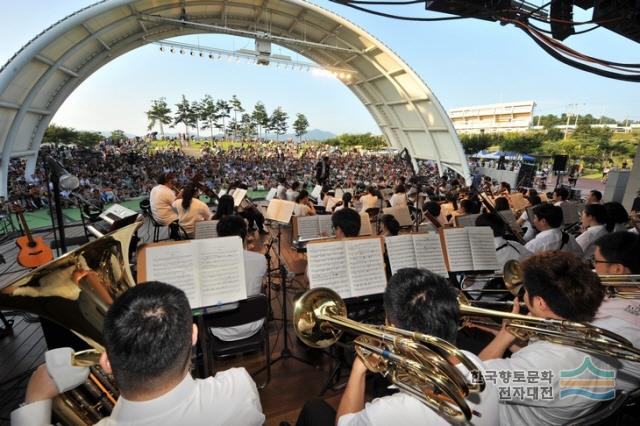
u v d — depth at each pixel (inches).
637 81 159.8
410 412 33.9
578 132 1393.9
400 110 814.5
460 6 163.8
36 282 49.3
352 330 51.4
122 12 498.0
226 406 34.7
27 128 517.3
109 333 30.1
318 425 54.9
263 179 812.6
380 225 255.0
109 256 61.5
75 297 53.0
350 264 91.3
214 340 91.0
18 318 134.2
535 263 53.5
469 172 692.1
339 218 114.2
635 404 57.3
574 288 48.8
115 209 183.2
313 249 88.7
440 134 730.8
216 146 1894.7
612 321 58.3
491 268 111.3
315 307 62.7
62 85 547.5
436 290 38.3
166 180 225.6
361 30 615.5
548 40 166.1
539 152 1362.0
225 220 104.5
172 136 2315.5
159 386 31.0
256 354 114.0
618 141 1283.2
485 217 131.2
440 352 37.6
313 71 639.8
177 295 33.6
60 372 39.4
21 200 416.8
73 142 1581.0
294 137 3479.3
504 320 57.3
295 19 653.9
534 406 48.3
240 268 82.8
